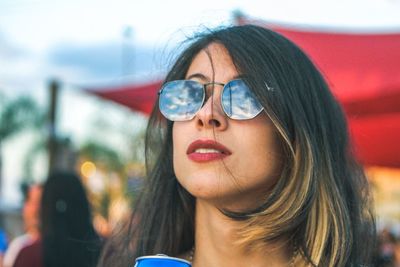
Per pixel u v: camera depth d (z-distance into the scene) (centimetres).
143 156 178
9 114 2881
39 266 297
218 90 140
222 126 134
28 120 2895
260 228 135
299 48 158
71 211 305
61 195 307
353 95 336
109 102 551
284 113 140
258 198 138
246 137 135
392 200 1139
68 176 313
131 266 163
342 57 359
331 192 143
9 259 304
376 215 175
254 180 136
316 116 149
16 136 2872
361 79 338
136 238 168
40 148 2823
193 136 136
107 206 532
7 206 904
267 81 140
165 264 121
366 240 161
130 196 201
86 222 310
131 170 777
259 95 137
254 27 154
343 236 140
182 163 138
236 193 135
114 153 2723
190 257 157
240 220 136
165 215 164
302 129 141
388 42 372
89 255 296
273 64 145
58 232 298
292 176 139
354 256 150
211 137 134
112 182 2327
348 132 167
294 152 141
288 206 137
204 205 143
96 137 2978
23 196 405
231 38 147
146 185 169
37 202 320
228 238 139
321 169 143
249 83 138
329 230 140
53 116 1217
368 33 389
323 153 146
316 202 142
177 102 140
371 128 477
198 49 151
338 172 152
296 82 147
